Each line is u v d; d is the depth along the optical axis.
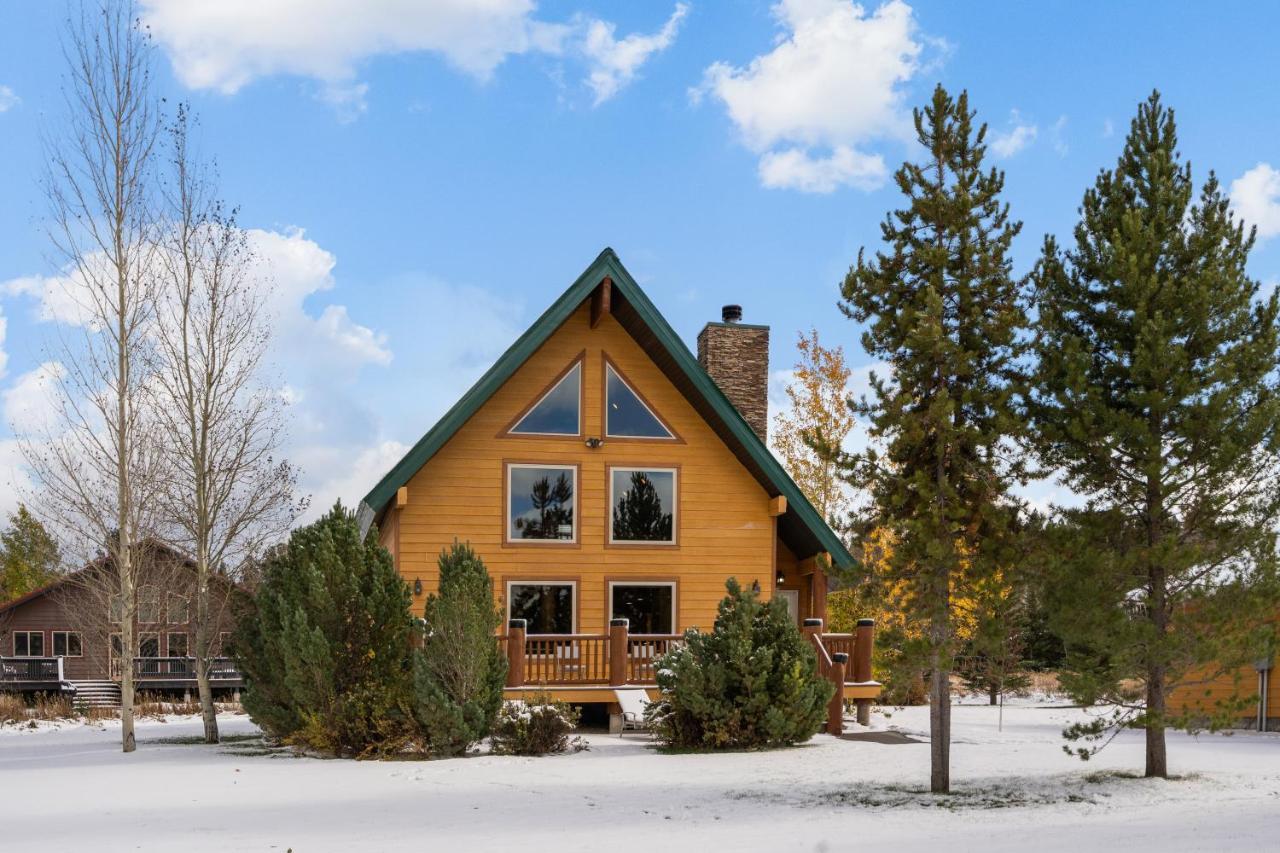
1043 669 40.81
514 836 10.96
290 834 11.19
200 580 24.22
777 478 25.03
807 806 13.09
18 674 41.59
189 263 25.00
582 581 24.83
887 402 14.21
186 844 10.55
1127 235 14.97
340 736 19.09
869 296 14.90
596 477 25.17
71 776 17.00
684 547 25.39
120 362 23.22
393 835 11.09
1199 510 14.42
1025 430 14.13
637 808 12.99
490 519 24.52
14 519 58.34
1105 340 15.29
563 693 22.45
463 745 18.73
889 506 14.34
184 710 35.59
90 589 25.05
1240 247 15.23
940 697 14.25
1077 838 10.33
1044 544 14.22
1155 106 15.56
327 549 19.64
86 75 23.52
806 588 27.30
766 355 29.14
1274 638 13.87
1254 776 15.12
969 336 14.47
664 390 25.70
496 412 24.83
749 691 19.17
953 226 14.56
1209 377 14.23
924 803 13.22
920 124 14.92
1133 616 14.76
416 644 19.73
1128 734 24.08
